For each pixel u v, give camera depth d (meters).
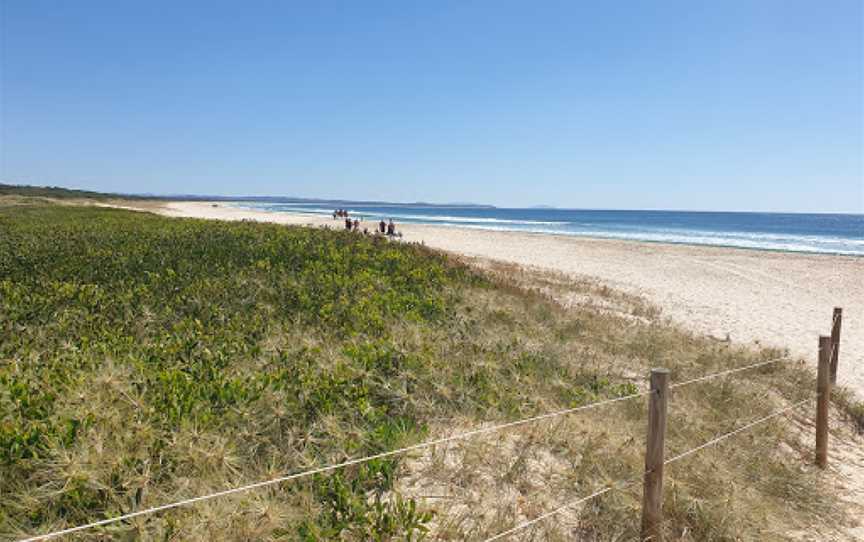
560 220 103.44
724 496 4.80
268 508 3.68
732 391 7.48
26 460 3.93
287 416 5.04
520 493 4.55
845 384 9.36
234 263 12.15
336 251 14.65
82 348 6.45
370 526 3.70
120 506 3.65
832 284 21.03
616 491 4.53
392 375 6.21
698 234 56.12
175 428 4.53
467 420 5.52
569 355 8.16
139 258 12.16
